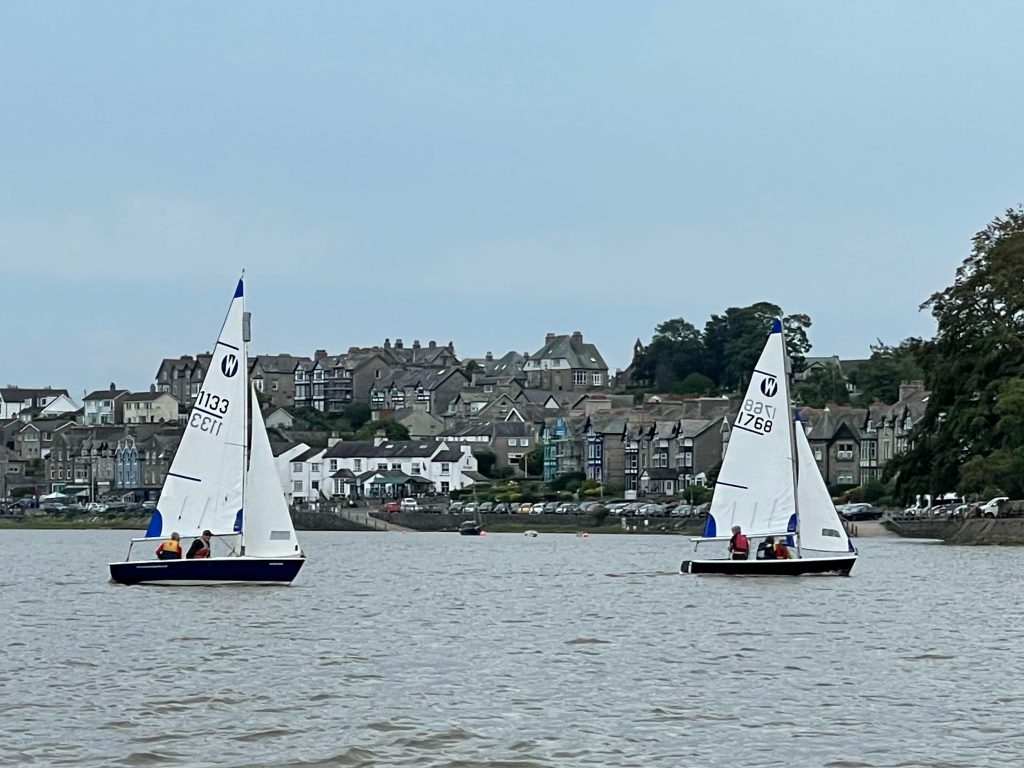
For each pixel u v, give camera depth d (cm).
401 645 5409
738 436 8319
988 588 7831
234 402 7394
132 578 7531
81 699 4178
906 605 6850
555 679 4562
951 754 3481
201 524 7438
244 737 3662
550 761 3425
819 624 6056
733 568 8375
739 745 3588
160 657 5044
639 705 4097
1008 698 4191
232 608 6662
